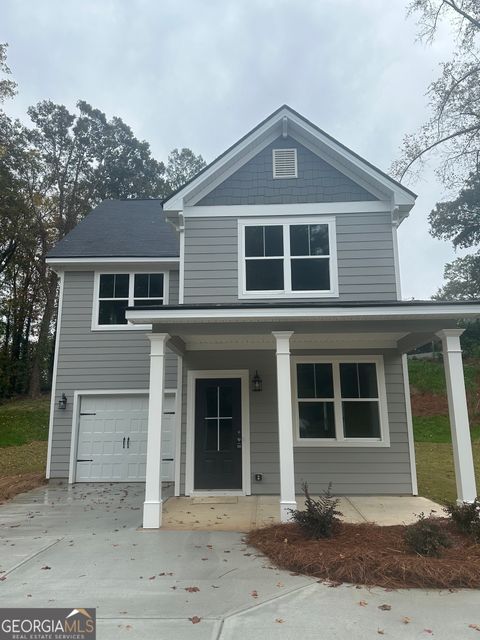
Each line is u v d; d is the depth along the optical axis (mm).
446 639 3143
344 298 8547
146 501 6289
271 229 8922
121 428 10867
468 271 30812
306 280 8680
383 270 8625
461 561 4379
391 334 7754
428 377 22453
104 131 31000
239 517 6773
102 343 11094
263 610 3598
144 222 13453
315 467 8383
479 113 13773
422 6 13211
